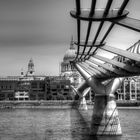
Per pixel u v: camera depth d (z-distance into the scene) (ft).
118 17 90.68
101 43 145.07
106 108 234.58
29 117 451.53
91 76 244.42
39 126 322.14
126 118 412.98
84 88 611.06
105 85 241.14
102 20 93.04
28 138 235.81
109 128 232.94
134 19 90.63
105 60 179.63
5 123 360.89
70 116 458.91
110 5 81.66
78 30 114.42
